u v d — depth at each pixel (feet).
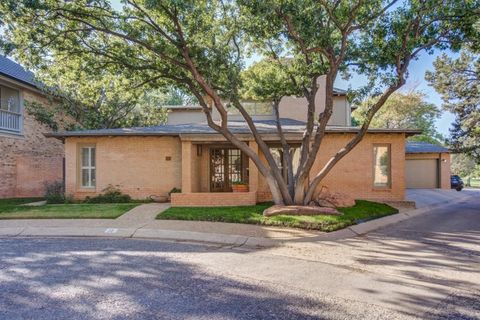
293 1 29.48
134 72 42.01
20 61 37.99
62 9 33.68
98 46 39.75
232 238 29.01
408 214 43.27
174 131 50.70
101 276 18.45
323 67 37.22
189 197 44.68
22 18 33.73
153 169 52.44
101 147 52.60
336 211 37.32
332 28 34.50
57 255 22.99
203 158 57.36
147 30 37.40
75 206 43.34
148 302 14.94
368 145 51.37
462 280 18.63
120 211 39.19
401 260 22.65
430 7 30.07
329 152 51.24
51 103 67.31
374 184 51.83
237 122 61.26
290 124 58.13
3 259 21.84
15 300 14.99
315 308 14.56
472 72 74.69
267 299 15.52
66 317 13.34
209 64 36.63
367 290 16.88
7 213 37.96
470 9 30.19
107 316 13.47
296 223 32.50
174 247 26.08
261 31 35.17
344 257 23.43
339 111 66.28
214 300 15.30
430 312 14.32
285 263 21.77
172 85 44.68
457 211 47.42
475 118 74.13
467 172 146.41
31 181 62.80
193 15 33.63
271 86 41.29
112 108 70.90
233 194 44.88
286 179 53.57
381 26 32.55
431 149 89.51
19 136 60.59
